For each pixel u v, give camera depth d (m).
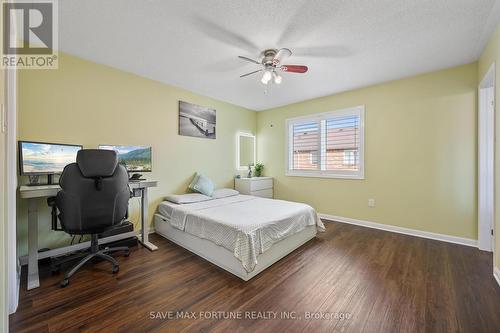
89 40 2.21
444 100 2.83
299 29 2.03
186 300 1.65
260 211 2.66
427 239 2.93
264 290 1.79
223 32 2.08
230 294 1.73
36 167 2.09
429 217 2.97
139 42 2.25
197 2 1.70
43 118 2.31
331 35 2.11
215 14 1.84
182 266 2.19
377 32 2.06
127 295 1.71
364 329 1.37
